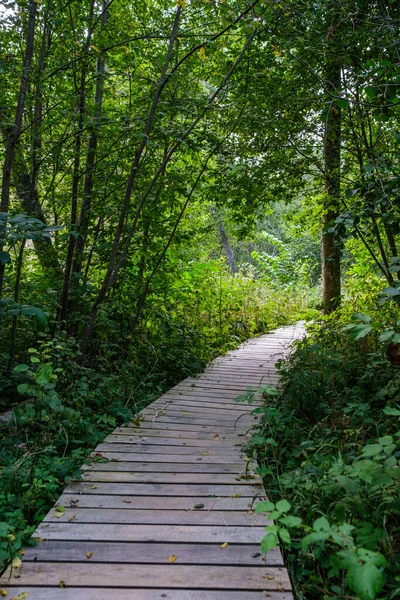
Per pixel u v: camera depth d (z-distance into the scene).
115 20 5.59
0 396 4.60
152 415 4.89
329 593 2.29
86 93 5.54
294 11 5.15
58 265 6.00
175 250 7.44
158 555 2.39
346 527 1.94
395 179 4.42
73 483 3.25
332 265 8.49
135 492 3.12
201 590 2.14
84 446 4.05
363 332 2.38
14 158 4.95
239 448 3.95
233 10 5.02
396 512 2.39
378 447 2.53
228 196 7.27
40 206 5.94
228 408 5.17
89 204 5.89
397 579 2.06
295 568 2.53
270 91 6.20
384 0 5.03
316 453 3.44
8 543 2.37
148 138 4.98
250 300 12.70
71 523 2.70
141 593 2.11
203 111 5.50
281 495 3.10
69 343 4.89
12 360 4.83
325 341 6.66
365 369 5.18
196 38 6.07
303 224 8.92
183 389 6.06
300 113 6.34
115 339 6.54
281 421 4.22
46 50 5.40
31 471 3.24
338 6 4.78
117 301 6.08
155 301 7.28
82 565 2.30
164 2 6.24
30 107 5.37
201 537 2.56
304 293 16.16
